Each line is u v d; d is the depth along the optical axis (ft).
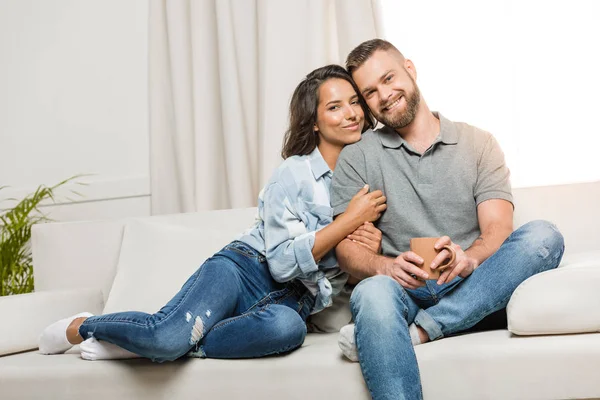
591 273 4.20
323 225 5.64
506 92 7.87
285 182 5.58
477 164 5.50
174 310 4.79
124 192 9.12
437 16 8.09
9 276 8.63
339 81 5.81
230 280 5.26
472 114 7.98
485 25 7.95
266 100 8.27
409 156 5.59
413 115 5.62
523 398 4.07
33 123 9.56
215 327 4.89
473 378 4.13
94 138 9.32
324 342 5.17
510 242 4.71
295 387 4.44
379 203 5.49
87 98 9.36
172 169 8.84
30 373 5.04
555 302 4.18
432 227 5.45
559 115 7.73
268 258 5.37
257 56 8.52
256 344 4.67
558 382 4.03
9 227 8.52
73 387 4.91
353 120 5.82
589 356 4.00
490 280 4.60
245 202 8.27
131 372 4.80
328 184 5.80
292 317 4.77
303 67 8.27
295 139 5.94
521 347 4.10
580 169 7.69
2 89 9.58
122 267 6.57
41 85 9.54
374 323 4.19
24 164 9.57
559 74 7.73
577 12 7.69
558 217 5.99
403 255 4.68
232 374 4.59
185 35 8.71
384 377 4.09
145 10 9.13
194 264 6.26
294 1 8.32
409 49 8.16
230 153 8.30
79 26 9.42
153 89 8.87
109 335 4.81
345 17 7.94
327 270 5.61
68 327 5.41
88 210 9.29
